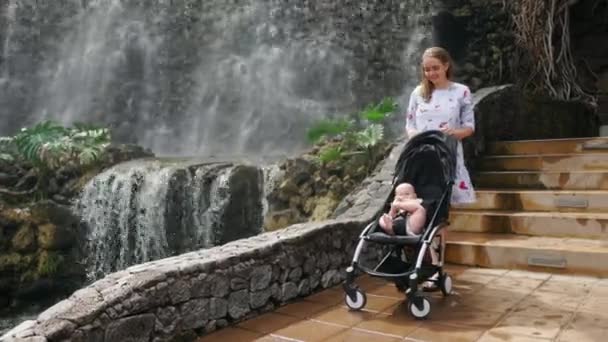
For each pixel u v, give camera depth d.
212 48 11.84
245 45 11.77
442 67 3.46
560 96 8.62
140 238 6.80
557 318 2.86
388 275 2.98
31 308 6.72
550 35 8.65
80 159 7.21
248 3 11.93
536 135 6.86
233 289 2.95
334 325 2.90
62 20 11.88
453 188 3.37
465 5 10.06
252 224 6.37
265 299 3.15
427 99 3.53
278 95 11.30
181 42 11.89
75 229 7.09
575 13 9.72
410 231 3.01
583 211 4.43
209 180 6.46
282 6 11.74
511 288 3.49
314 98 11.12
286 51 11.50
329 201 5.71
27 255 6.70
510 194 4.79
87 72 11.73
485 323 2.83
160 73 11.74
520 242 4.13
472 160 5.61
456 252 4.22
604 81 9.61
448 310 3.08
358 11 11.27
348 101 10.89
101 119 11.29
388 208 3.42
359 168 5.77
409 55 10.59
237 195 6.30
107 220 6.99
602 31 9.80
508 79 9.27
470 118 3.47
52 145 7.04
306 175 6.05
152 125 11.44
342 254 3.81
